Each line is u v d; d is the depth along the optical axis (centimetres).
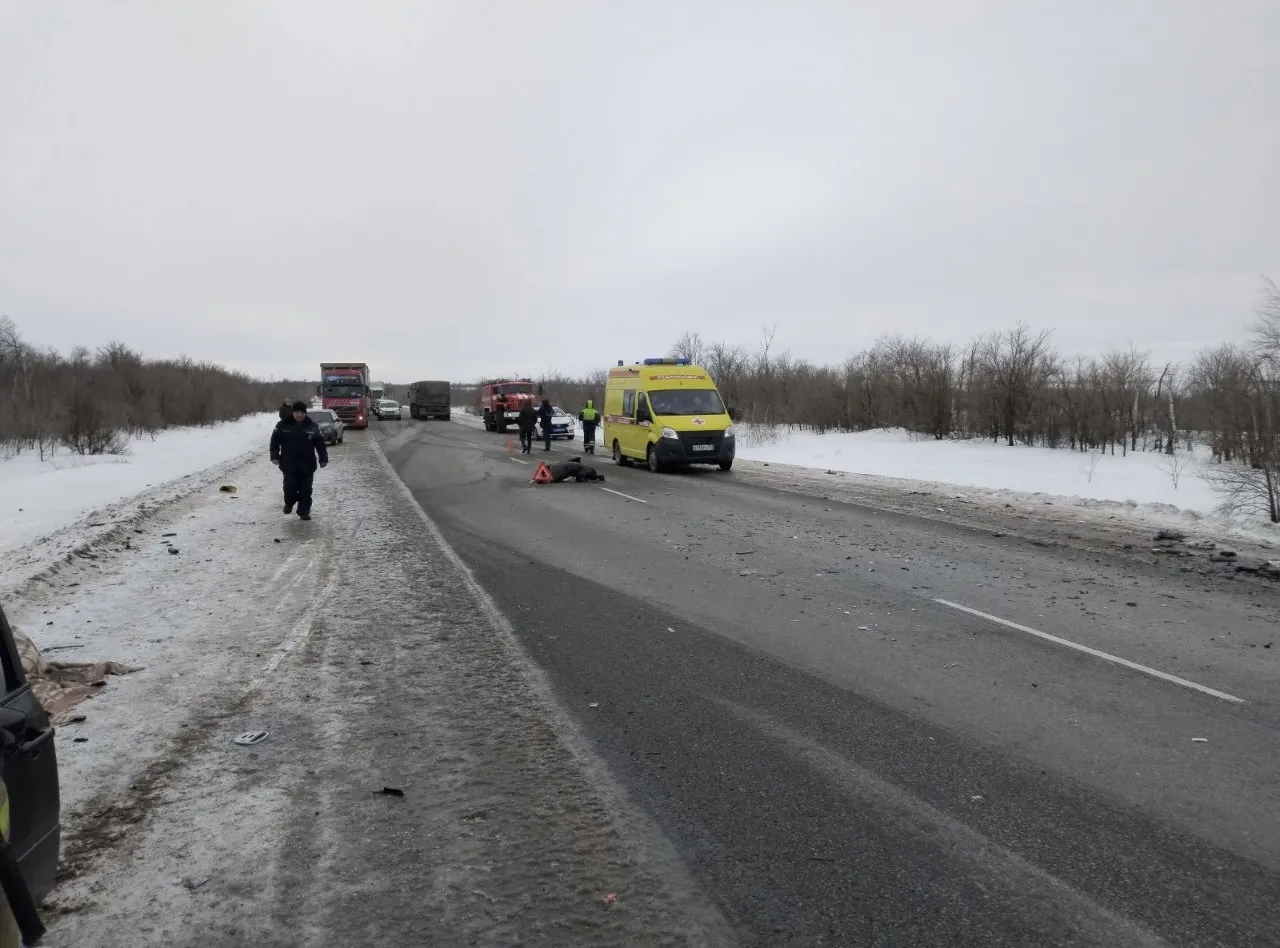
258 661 637
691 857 359
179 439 4128
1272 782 423
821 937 302
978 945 296
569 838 375
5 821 232
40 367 4731
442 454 3061
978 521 1353
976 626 726
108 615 775
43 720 288
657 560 1054
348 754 469
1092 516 1395
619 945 298
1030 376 3156
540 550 1137
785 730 502
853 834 378
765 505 1583
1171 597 825
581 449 3309
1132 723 504
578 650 672
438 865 353
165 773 444
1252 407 1501
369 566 1008
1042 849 362
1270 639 677
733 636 709
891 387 3941
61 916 316
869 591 866
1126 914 314
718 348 5278
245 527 1316
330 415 3641
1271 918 311
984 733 493
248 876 344
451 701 554
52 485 1961
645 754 469
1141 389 2977
